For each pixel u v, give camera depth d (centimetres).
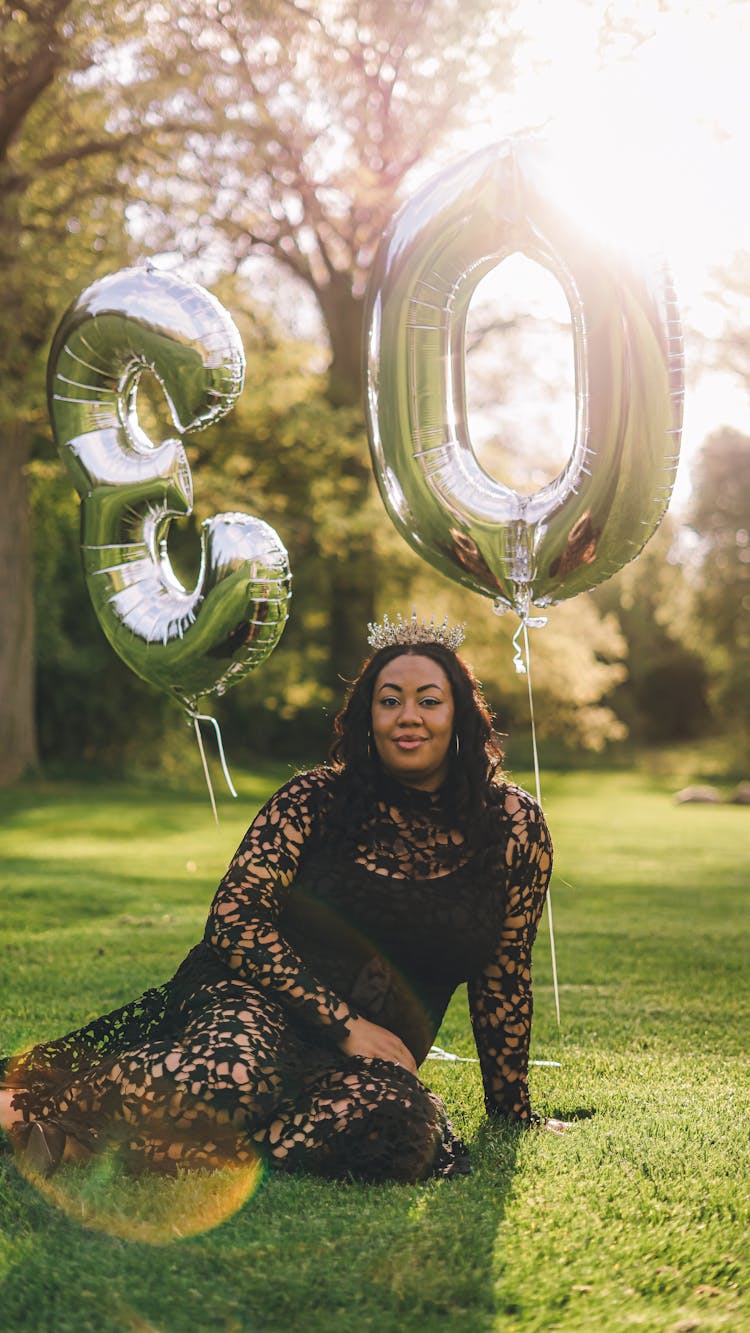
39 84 1218
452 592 2366
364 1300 207
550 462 2478
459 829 291
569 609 2688
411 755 285
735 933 692
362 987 284
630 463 333
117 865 984
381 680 289
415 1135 262
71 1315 199
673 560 3694
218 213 1520
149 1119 261
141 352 350
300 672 2445
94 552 359
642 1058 398
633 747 4316
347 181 1683
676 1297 211
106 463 357
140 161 1345
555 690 2595
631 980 545
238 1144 262
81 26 1168
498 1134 302
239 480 2097
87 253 1343
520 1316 203
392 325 345
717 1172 276
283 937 284
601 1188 263
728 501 3250
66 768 2055
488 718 296
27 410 1484
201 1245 227
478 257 342
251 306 1955
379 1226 234
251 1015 272
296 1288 209
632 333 329
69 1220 237
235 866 287
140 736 2186
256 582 335
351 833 289
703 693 4559
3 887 827
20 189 1330
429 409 346
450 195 339
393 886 283
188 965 290
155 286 347
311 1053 276
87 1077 271
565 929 703
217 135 1353
